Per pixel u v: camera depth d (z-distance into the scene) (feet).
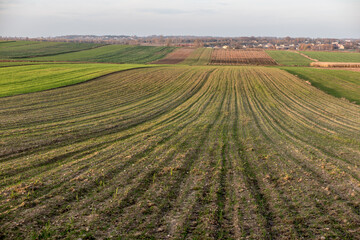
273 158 50.16
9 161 46.09
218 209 31.04
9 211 28.99
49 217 28.48
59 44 426.92
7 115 80.43
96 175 39.75
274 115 94.02
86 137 63.00
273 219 29.22
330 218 29.30
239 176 41.14
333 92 148.25
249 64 302.66
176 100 117.80
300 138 66.03
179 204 32.19
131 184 37.27
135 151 52.01
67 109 92.17
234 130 72.28
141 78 170.30
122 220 28.25
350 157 51.90
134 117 85.51
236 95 133.49
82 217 28.58
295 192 35.78
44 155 49.03
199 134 66.69
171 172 41.70
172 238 25.52
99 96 118.32
